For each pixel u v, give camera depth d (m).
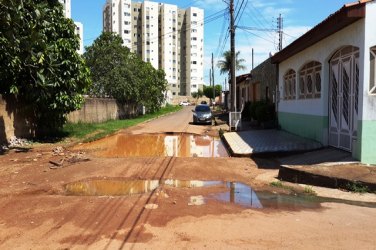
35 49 15.08
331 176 8.79
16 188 8.89
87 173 10.48
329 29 11.48
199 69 102.12
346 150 11.72
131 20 88.75
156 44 94.06
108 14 88.44
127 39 87.25
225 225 6.15
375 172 9.06
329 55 12.67
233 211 6.97
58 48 16.59
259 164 12.03
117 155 14.28
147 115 42.28
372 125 9.91
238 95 43.44
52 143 17.50
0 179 9.85
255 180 9.80
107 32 34.59
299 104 16.83
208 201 7.68
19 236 5.73
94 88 33.34
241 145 15.38
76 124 24.20
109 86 33.41
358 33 10.21
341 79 12.13
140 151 15.57
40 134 19.14
